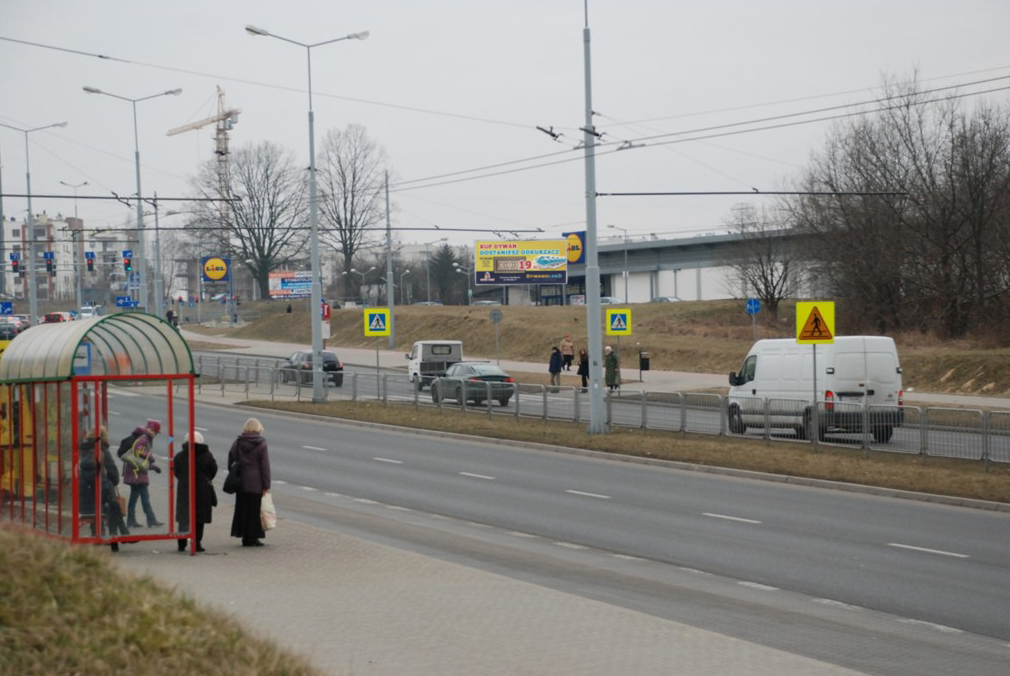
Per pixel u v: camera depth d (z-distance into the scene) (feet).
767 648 36.29
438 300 493.77
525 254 322.34
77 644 24.49
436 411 139.95
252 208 372.99
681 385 178.70
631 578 50.67
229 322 387.96
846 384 106.22
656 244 387.55
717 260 355.15
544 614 40.47
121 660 24.49
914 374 165.68
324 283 547.49
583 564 54.19
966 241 199.31
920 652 37.58
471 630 37.65
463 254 570.87
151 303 466.70
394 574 48.03
